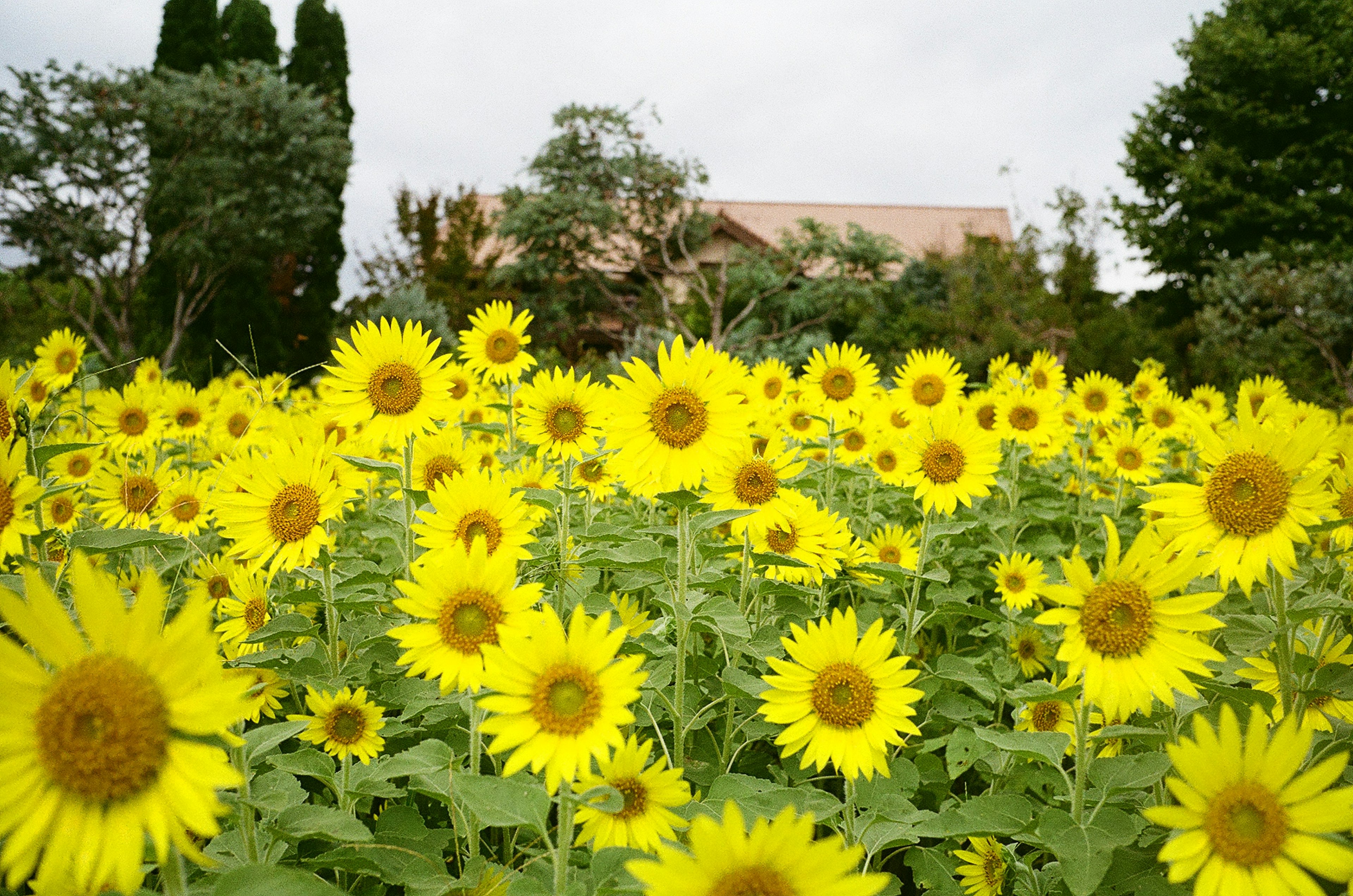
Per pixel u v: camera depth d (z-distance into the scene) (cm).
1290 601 273
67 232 2281
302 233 2716
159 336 2494
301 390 1066
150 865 187
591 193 3102
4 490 205
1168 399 767
